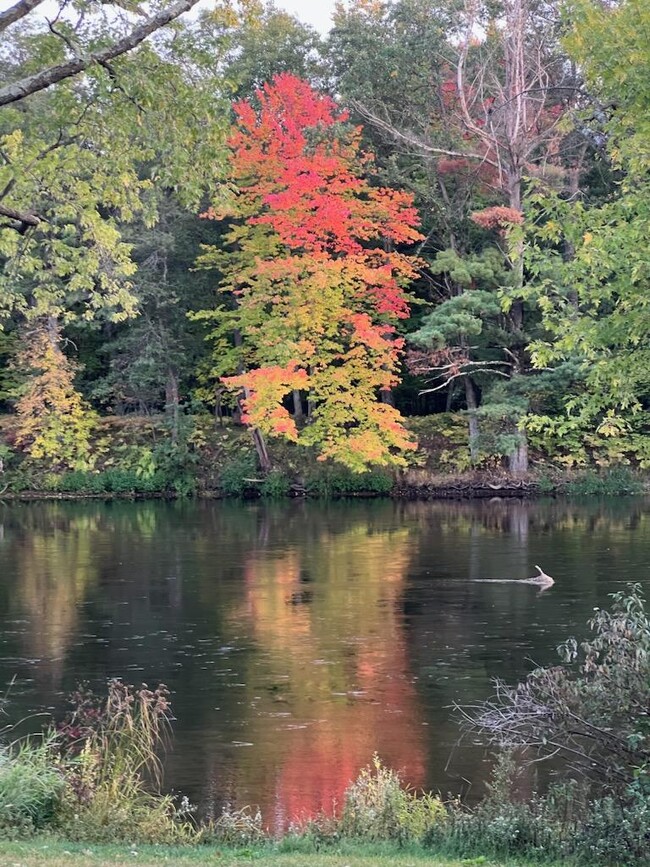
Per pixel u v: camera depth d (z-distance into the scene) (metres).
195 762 13.25
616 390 14.76
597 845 9.20
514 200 42.50
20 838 9.63
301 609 22.03
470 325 41.66
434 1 48.78
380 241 48.22
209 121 15.78
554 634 19.58
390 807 10.58
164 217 45.59
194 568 27.27
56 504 44.22
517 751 13.59
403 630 20.11
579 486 44.53
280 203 41.69
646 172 14.68
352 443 42.78
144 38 14.16
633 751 10.20
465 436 48.16
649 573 25.50
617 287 14.10
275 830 10.96
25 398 47.16
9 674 17.19
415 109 47.06
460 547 30.25
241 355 46.28
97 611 22.00
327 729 14.50
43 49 15.19
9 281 18.56
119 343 47.19
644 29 13.82
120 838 10.01
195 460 46.56
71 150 16.83
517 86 42.66
